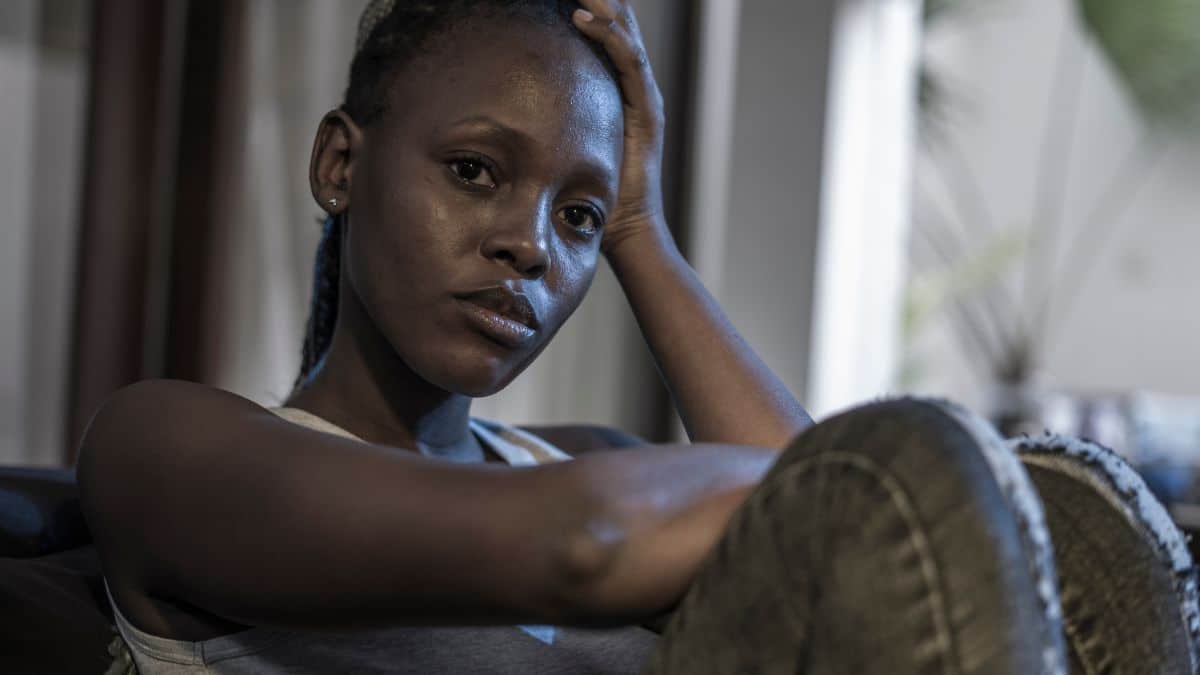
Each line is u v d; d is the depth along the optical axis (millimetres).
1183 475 2652
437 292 563
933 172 6004
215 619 533
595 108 588
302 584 415
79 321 1846
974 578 334
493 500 385
